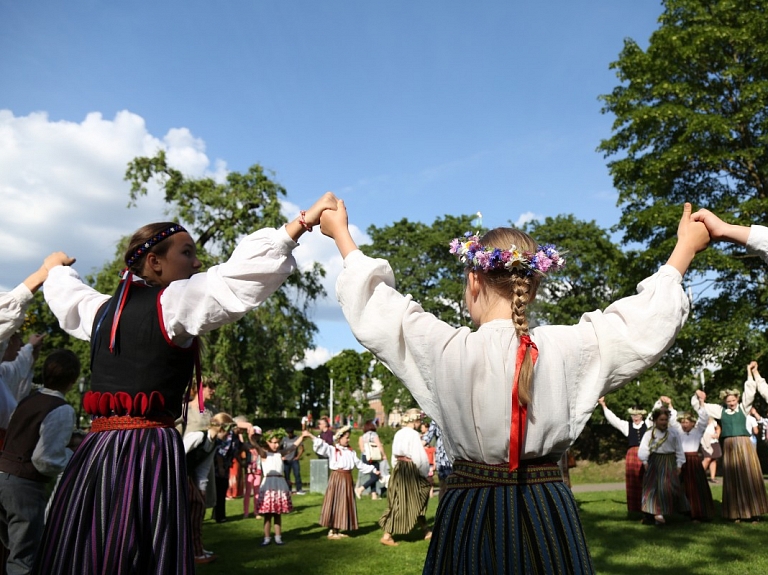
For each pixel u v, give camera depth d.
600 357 1.57
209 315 1.83
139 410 1.88
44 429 3.61
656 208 16.78
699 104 16.86
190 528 1.88
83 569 1.71
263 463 7.32
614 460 19.72
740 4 16.94
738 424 8.19
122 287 2.03
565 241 25.11
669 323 1.57
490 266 1.63
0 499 3.59
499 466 1.52
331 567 5.87
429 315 1.65
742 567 5.48
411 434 7.31
